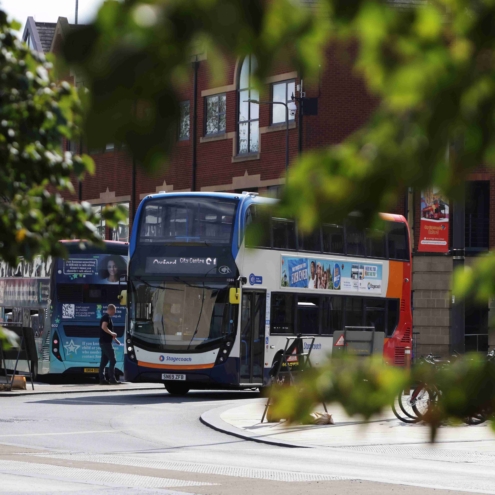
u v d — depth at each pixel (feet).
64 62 14.71
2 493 108.17
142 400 246.27
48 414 206.39
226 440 167.02
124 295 255.70
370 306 282.15
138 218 256.52
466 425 17.22
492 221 355.97
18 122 42.57
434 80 15.39
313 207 15.66
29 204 43.57
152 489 113.09
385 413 17.20
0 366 270.46
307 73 15.43
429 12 15.39
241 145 398.01
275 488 114.83
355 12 15.20
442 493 112.57
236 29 14.71
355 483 119.44
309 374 17.46
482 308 17.11
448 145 15.46
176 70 14.69
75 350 301.22
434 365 17.51
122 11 14.58
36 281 308.60
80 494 108.47
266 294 252.83
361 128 15.92
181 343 248.93
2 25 42.88
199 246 249.75
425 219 352.69
